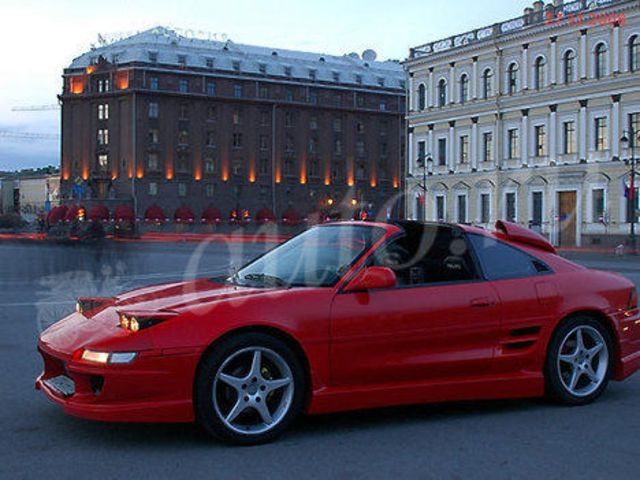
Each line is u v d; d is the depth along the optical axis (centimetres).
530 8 5706
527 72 5362
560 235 4866
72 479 416
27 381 668
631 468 437
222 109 8975
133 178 8469
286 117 9344
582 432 511
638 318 618
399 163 10044
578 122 4962
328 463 443
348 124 9706
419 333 517
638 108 4616
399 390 512
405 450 469
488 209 5619
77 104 8894
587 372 589
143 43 8775
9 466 438
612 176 4662
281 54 9794
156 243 5203
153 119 8569
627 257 3753
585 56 4953
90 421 535
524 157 5331
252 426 482
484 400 601
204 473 425
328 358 493
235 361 479
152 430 511
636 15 4647
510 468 436
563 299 575
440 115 6131
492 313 544
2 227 7888
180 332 461
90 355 458
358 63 10219
